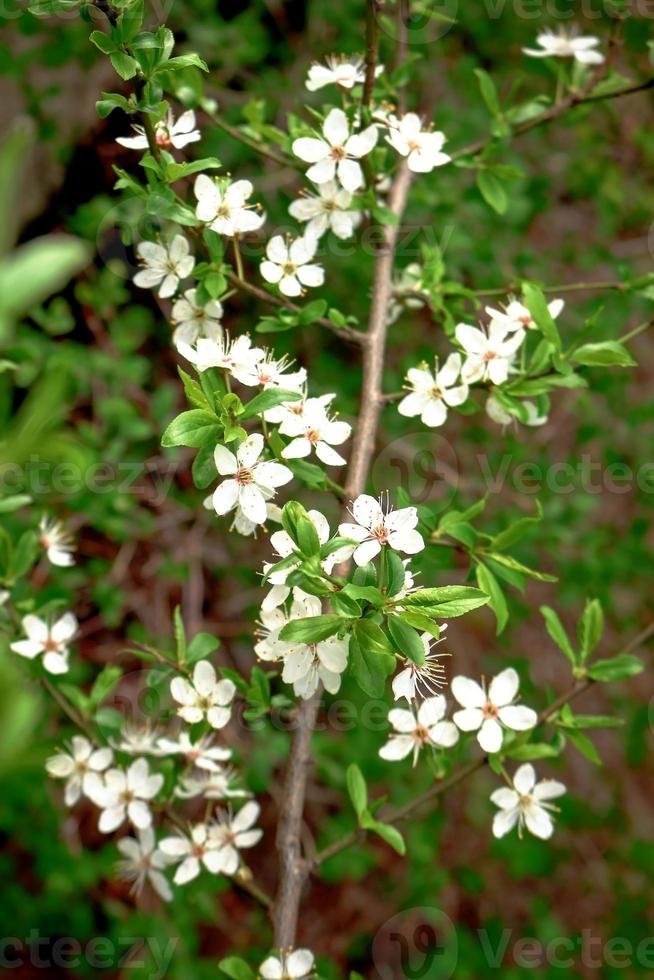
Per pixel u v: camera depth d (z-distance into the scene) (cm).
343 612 62
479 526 104
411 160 70
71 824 96
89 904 100
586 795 121
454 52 108
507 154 103
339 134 70
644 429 117
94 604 103
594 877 119
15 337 92
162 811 73
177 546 103
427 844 102
